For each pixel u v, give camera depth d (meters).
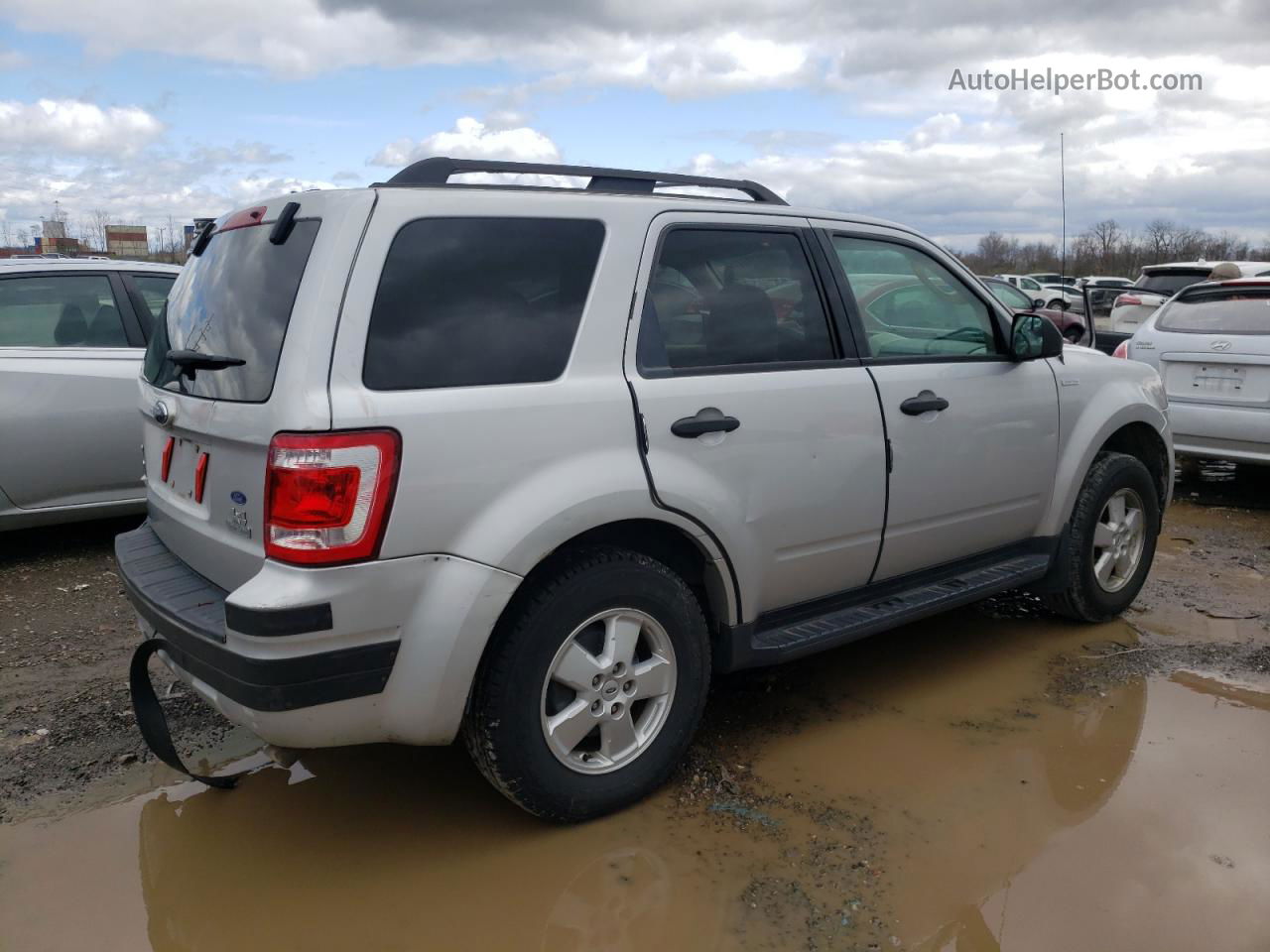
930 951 2.43
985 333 4.07
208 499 2.83
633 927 2.52
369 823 3.02
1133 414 4.56
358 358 2.51
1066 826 2.97
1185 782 3.23
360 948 2.46
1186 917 2.55
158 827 3.00
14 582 5.20
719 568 3.12
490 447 2.63
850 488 3.45
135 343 5.75
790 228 3.49
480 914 2.58
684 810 3.06
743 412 3.13
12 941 2.48
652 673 3.02
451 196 2.75
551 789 2.84
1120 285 25.36
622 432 2.86
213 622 2.60
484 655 2.73
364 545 2.46
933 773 3.29
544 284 2.85
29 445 5.29
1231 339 6.64
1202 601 5.01
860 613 3.62
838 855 2.82
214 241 3.15
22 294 5.50
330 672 2.47
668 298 3.09
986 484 3.96
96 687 3.92
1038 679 4.06
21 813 3.06
